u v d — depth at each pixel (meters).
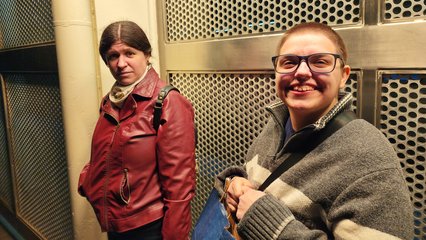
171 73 1.71
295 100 0.73
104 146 1.17
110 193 1.16
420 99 0.94
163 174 1.14
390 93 0.99
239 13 1.33
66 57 1.54
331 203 0.66
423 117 0.94
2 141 2.77
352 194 0.63
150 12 1.70
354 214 0.62
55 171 2.07
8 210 2.81
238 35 1.35
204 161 1.61
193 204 1.69
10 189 2.75
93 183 1.21
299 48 0.71
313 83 0.70
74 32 1.52
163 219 1.15
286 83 0.74
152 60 1.72
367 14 1.00
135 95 1.15
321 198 0.67
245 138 1.38
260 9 1.26
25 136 2.38
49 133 2.05
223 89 1.45
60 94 1.69
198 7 1.50
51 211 2.21
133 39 1.12
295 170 0.73
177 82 1.69
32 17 1.96
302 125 0.78
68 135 1.62
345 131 0.69
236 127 1.41
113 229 1.19
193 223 1.70
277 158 0.80
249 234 0.71
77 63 1.55
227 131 1.46
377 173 0.61
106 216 1.19
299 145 0.75
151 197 1.16
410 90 0.95
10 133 2.56
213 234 0.83
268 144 0.90
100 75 1.64
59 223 2.13
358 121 0.71
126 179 1.14
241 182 0.82
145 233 1.17
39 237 2.35
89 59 1.58
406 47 0.93
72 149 1.62
